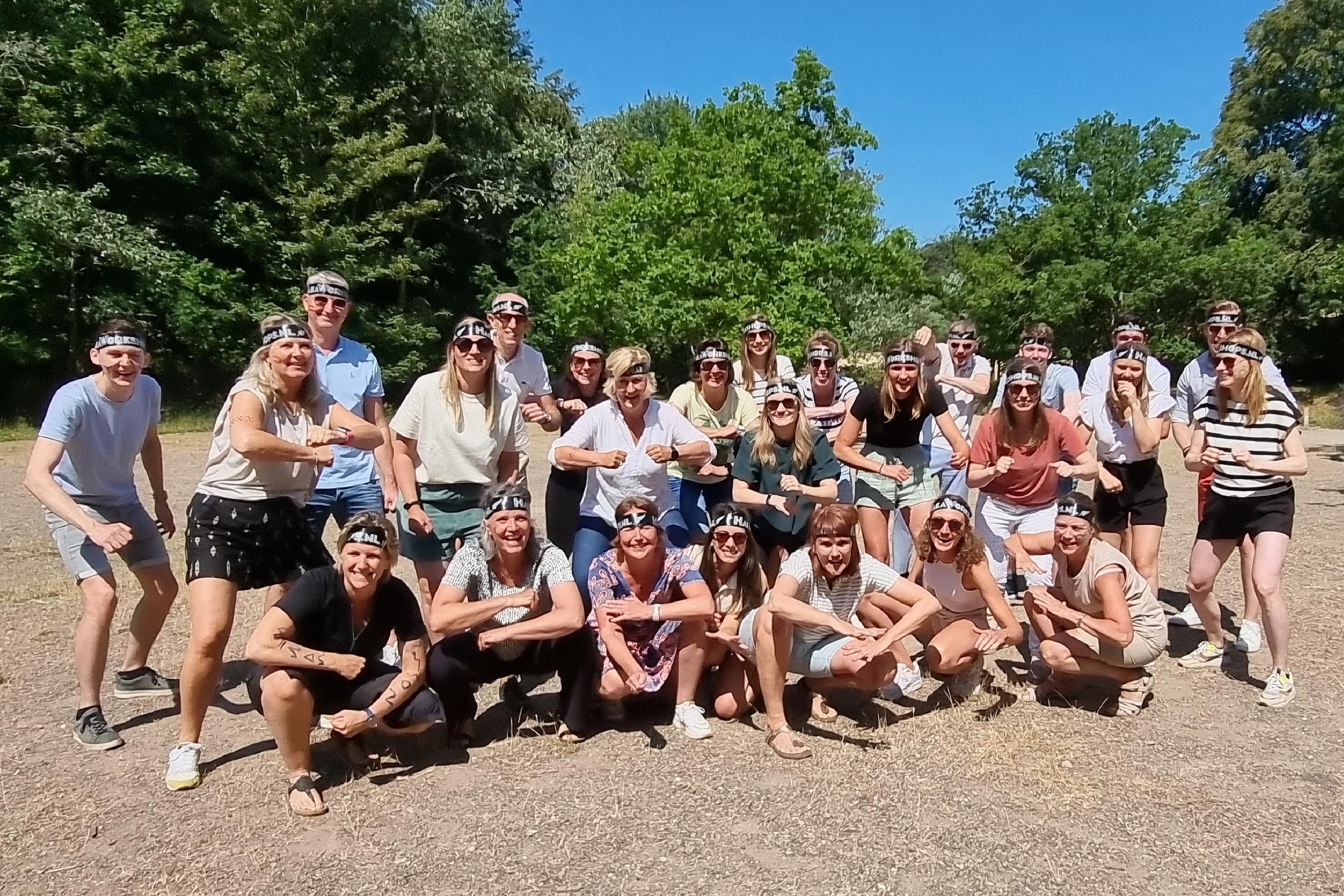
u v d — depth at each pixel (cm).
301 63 2412
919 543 469
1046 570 488
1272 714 445
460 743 413
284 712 346
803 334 2333
